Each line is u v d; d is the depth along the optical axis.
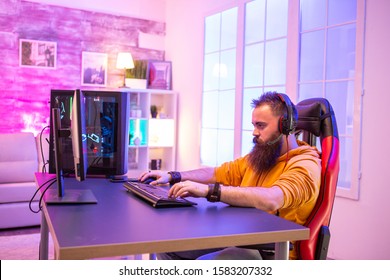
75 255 0.99
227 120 4.81
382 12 3.06
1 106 5.07
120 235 1.10
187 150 5.61
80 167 1.63
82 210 1.42
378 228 3.07
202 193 1.51
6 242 3.71
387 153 3.01
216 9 4.96
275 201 1.47
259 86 4.30
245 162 2.04
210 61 5.15
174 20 5.94
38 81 5.26
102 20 5.66
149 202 1.56
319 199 1.66
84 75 5.55
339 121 3.45
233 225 1.25
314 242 1.60
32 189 4.24
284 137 1.75
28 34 5.19
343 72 3.40
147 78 5.95
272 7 4.14
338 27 3.44
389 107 3.00
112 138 2.27
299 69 3.80
